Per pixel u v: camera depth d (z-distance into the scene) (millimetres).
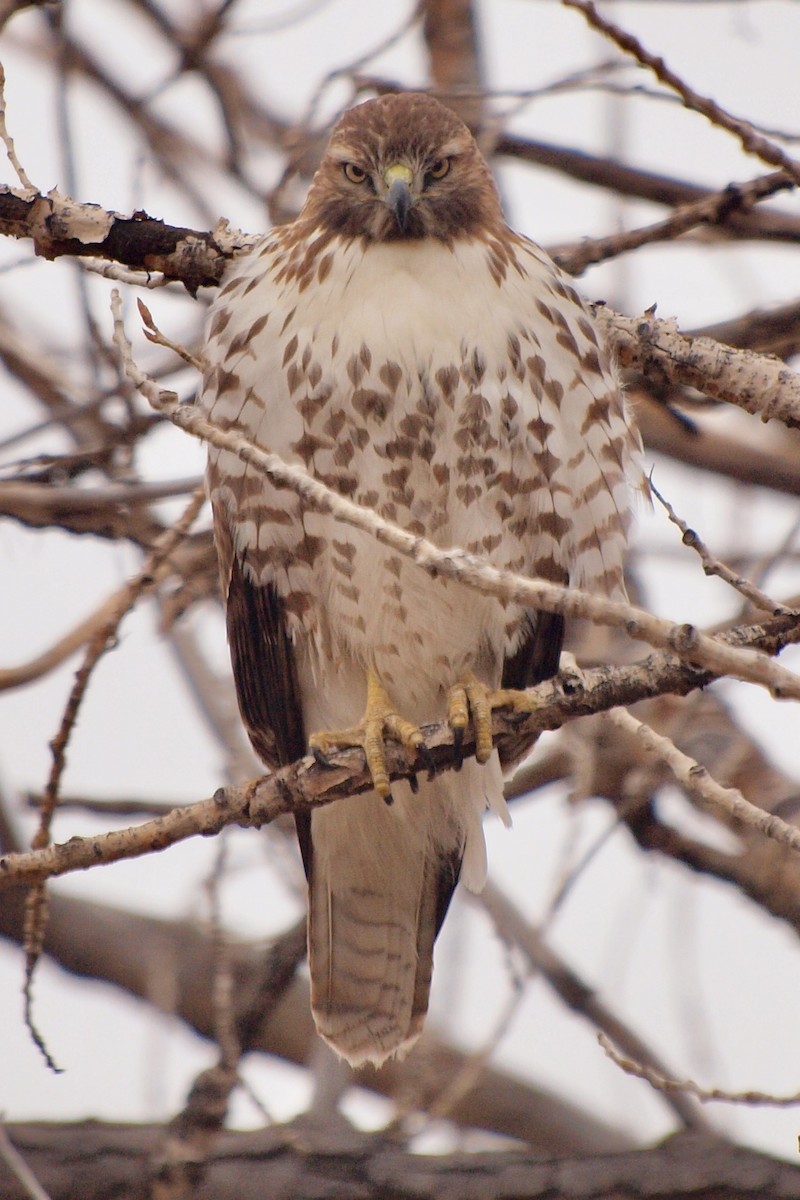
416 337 9539
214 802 8203
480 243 9922
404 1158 10195
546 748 12047
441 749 9320
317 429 9641
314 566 10094
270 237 10148
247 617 10320
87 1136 10414
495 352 9602
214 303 9930
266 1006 11094
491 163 11836
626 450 10023
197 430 7242
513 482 9742
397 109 10234
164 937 13430
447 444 9609
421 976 10633
